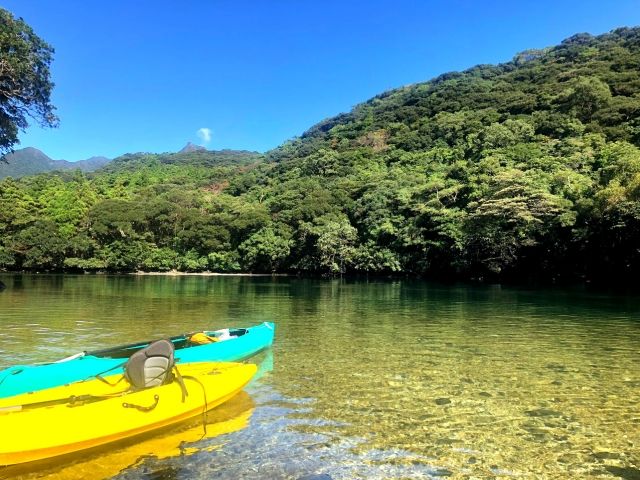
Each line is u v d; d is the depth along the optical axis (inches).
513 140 2650.1
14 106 1119.6
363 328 642.2
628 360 446.0
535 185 1777.8
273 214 2746.1
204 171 5162.4
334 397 329.4
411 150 3479.3
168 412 267.0
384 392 341.7
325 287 1560.0
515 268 1791.3
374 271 2271.2
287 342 535.8
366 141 3998.5
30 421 230.5
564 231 1615.4
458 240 1852.9
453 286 1587.1
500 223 1732.3
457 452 243.3
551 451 245.0
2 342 529.3
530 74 4244.6
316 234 2331.4
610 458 237.5
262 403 315.6
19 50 1042.1
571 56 4355.3
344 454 240.4
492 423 282.2
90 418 242.4
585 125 2561.5
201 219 2684.5
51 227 2471.7
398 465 229.1
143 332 603.8
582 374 394.3
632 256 1421.0
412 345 518.6
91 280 1879.9
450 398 329.1
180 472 222.1
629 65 3260.3
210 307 912.3
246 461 232.7
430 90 4928.6
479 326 659.4
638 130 2304.4
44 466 227.8
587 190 1688.0
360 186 2733.8
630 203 1327.5
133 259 2534.5
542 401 323.3
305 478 216.5
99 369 337.1
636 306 909.8
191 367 328.2
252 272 2659.9
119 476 219.0
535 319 732.0
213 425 277.0
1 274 2228.1
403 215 2253.9
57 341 537.6
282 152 5408.5
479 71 5698.8
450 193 2075.5
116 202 2672.2
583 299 1063.6
